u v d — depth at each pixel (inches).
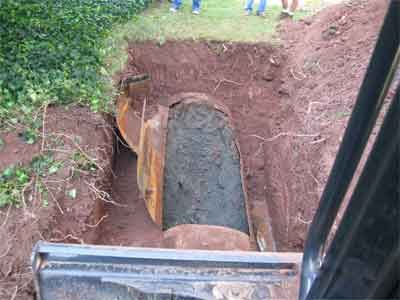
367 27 308.8
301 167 250.4
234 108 346.6
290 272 104.0
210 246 217.3
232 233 227.0
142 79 324.5
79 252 104.5
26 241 174.1
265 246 253.9
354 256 50.8
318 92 287.7
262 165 317.1
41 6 339.0
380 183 46.4
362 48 294.0
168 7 421.1
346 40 311.1
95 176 221.3
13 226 178.5
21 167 204.1
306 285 66.4
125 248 107.0
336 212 63.9
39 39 291.9
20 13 315.6
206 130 320.2
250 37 361.7
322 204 65.6
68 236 190.1
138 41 342.6
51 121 235.0
